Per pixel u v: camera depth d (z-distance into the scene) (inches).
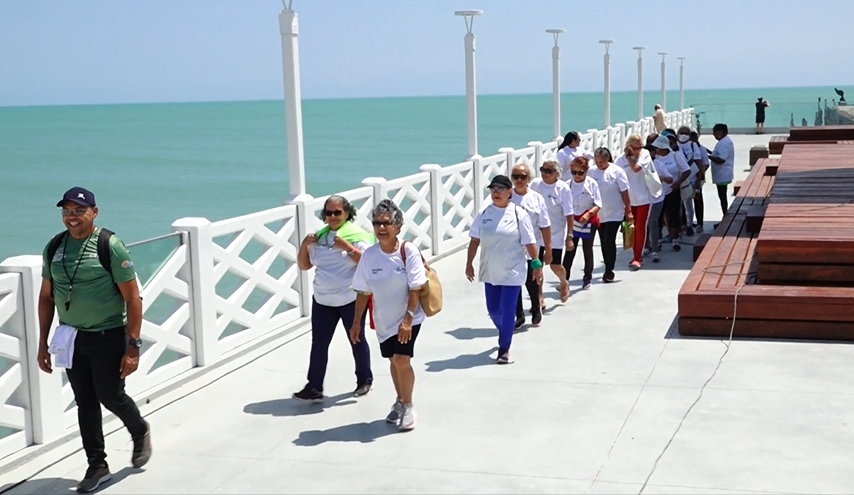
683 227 539.2
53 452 236.8
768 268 335.6
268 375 299.3
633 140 440.1
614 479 206.4
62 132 4879.4
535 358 305.6
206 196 1576.0
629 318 354.0
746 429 233.3
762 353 298.2
